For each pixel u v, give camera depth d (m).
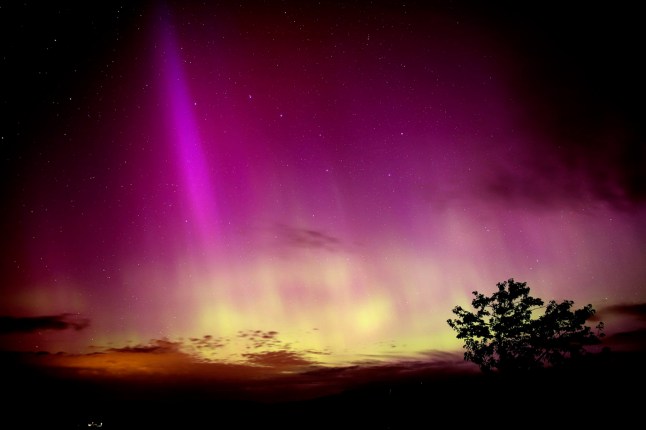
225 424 33.69
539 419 15.11
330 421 27.66
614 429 13.72
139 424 33.88
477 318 16.58
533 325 15.84
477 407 16.56
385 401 26.33
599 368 15.50
